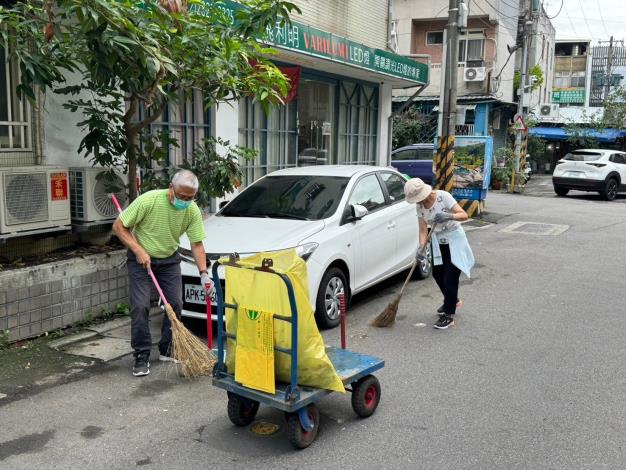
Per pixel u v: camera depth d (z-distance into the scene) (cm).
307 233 602
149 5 525
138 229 497
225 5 729
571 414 433
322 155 1250
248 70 655
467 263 622
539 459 371
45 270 582
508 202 1917
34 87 612
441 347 574
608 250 1080
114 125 679
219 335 403
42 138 628
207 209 916
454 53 1223
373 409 430
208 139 738
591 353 559
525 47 2336
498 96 2592
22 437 398
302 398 370
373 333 615
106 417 428
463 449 384
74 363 526
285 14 585
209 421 423
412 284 822
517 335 611
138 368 500
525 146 2361
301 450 383
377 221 702
